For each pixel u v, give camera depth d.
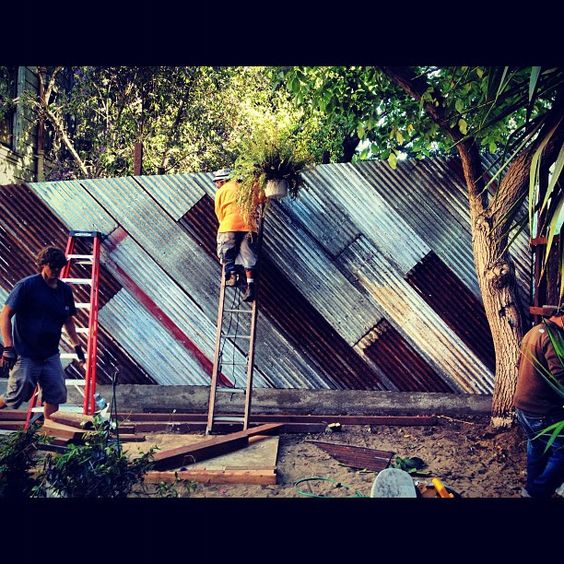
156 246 7.11
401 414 6.89
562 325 4.12
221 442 5.49
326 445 5.83
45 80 13.38
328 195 6.99
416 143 7.74
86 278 7.12
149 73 12.62
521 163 5.82
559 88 4.20
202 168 13.90
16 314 5.26
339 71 7.45
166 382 7.08
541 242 5.66
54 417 5.44
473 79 5.91
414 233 6.92
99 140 13.26
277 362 7.00
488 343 6.82
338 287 6.98
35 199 7.18
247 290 6.54
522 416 4.23
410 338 6.92
